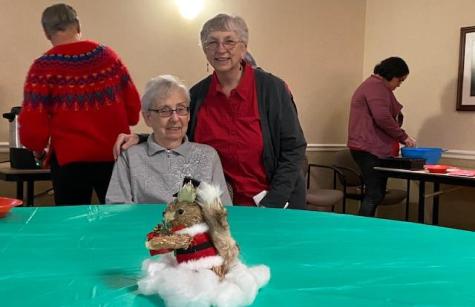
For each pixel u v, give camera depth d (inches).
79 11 132.3
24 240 44.8
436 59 178.4
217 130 77.8
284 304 30.1
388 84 160.4
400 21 189.3
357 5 198.2
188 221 29.9
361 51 201.9
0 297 30.6
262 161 78.6
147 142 72.3
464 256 41.7
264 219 55.4
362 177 167.6
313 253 41.8
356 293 32.3
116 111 88.3
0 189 124.7
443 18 175.6
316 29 186.9
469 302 31.3
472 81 167.2
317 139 191.3
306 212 59.9
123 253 40.6
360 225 53.0
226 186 73.5
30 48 125.3
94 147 87.3
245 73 77.5
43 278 34.2
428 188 179.8
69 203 90.9
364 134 160.6
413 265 38.9
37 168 103.7
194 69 155.0
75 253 40.6
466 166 169.9
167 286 29.2
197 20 154.5
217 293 28.9
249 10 167.9
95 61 85.8
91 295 31.0
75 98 85.1
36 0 125.2
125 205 62.9
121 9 139.5
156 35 146.6
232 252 31.0
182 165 71.1
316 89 189.3
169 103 69.2
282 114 76.9
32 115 83.5
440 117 177.9
